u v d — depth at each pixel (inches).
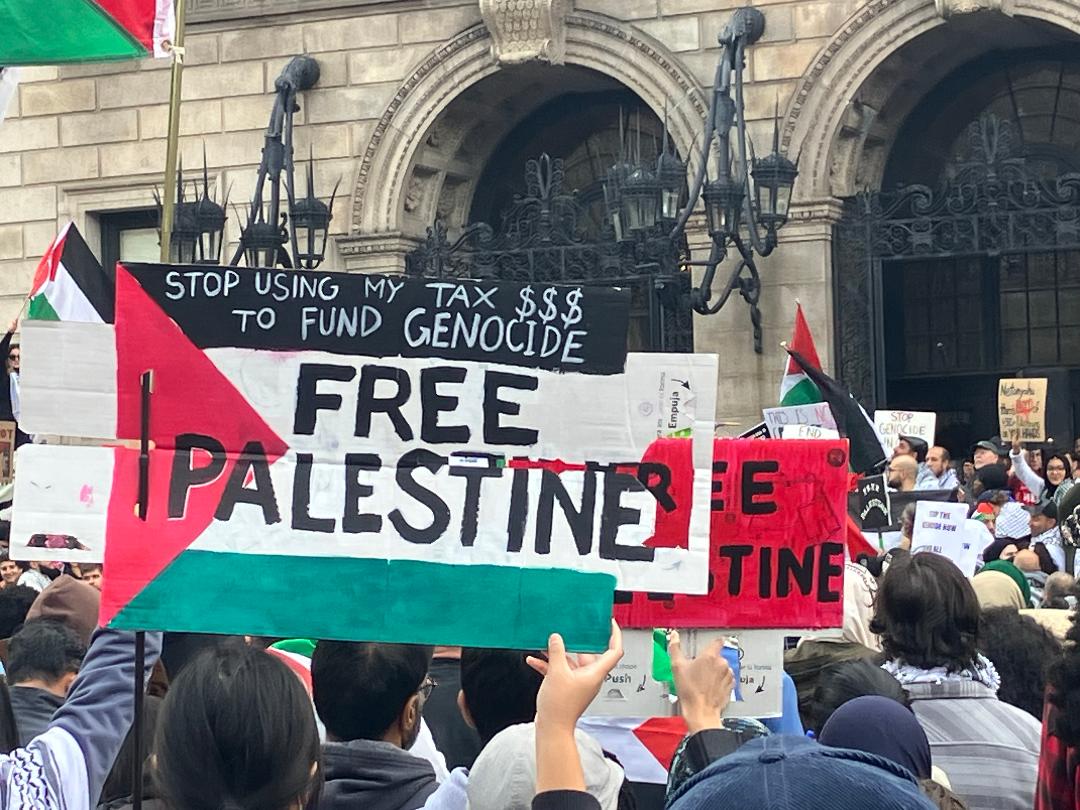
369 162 923.4
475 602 188.1
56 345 189.0
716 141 860.6
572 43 892.0
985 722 244.8
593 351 189.5
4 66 421.4
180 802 144.6
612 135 957.2
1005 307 923.4
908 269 944.3
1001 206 829.2
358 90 926.4
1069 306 909.2
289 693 146.7
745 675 205.2
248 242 879.1
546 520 188.5
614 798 161.6
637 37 876.6
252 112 946.1
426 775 198.8
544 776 143.9
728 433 863.1
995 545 492.1
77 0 413.1
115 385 189.3
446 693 269.7
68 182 987.3
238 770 143.7
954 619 249.3
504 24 890.1
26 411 189.3
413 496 189.2
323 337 190.5
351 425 190.4
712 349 867.4
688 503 189.0
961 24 835.4
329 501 189.2
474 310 190.5
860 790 104.5
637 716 205.5
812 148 850.8
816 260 852.6
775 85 856.3
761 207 826.8
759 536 205.2
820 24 848.3
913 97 889.5
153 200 968.3
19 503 187.8
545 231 888.3
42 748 178.4
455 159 954.7
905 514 488.1
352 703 201.9
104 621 185.8
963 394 932.0
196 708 144.7
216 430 189.8
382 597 187.9
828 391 481.4
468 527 188.9
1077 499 383.2
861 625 319.9
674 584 188.1
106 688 186.7
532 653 209.8
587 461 189.6
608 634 187.2
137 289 189.5
